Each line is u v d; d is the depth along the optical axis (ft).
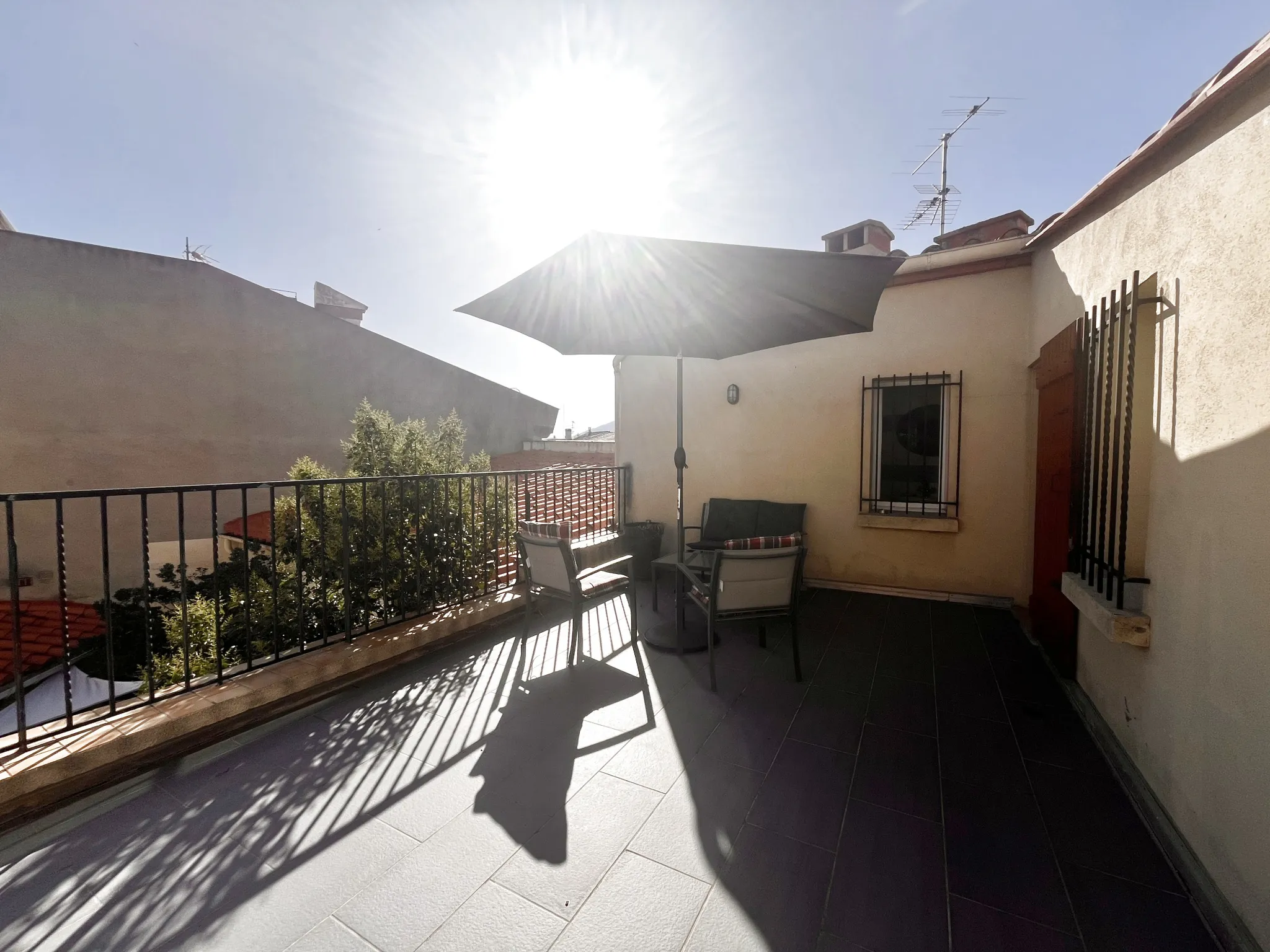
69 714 6.97
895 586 16.12
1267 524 4.47
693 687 10.09
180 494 7.91
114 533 32.42
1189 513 5.77
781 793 6.97
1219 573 5.19
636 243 8.93
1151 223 6.86
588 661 11.34
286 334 37.78
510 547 16.17
